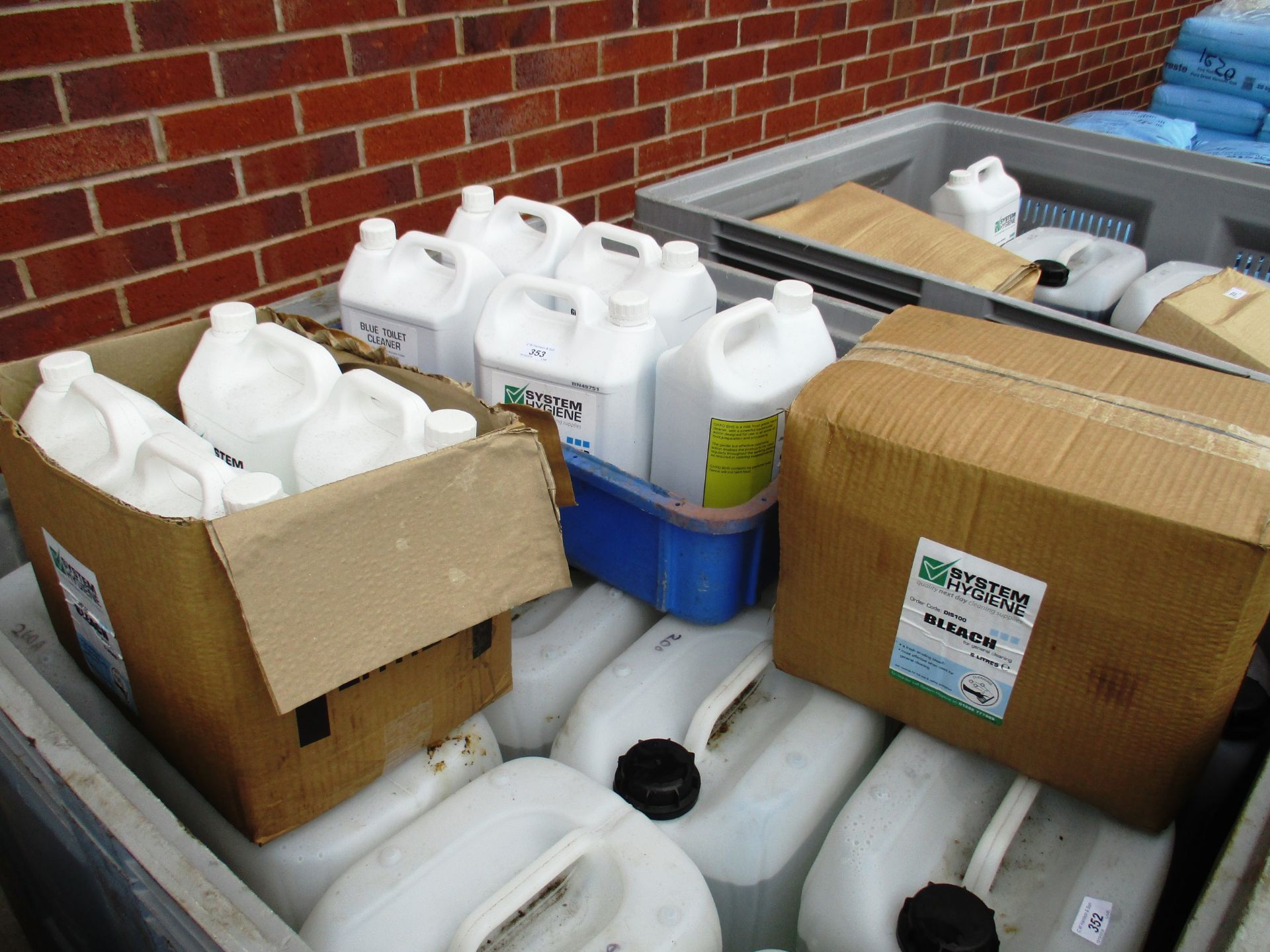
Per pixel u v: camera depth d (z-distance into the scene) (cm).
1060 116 363
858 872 87
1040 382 91
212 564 70
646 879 84
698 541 105
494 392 120
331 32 167
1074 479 76
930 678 92
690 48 226
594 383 112
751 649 114
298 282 180
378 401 91
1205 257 206
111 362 106
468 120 193
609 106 216
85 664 96
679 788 94
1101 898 84
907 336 103
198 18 152
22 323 150
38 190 145
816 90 262
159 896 67
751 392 107
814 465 89
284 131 168
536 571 86
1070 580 78
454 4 181
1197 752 81
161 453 82
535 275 133
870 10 265
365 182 183
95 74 145
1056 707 85
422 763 95
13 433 83
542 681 111
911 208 181
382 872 83
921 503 84
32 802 87
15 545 118
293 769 83
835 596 94
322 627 72
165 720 85
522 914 85
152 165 155
